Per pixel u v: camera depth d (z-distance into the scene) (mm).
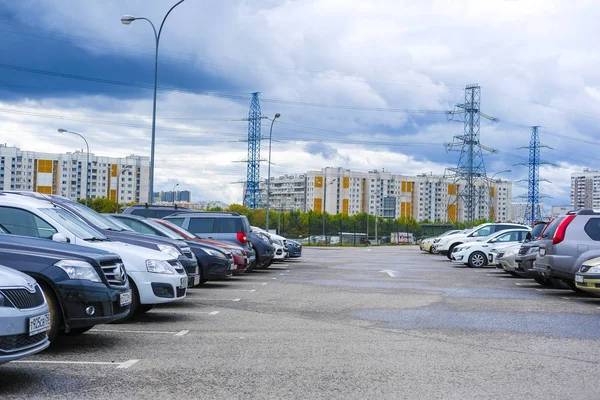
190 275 11953
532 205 77625
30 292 5844
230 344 8070
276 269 23141
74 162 97562
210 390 5762
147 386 5883
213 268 15180
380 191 136000
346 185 102125
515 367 6988
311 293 14539
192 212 20547
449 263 28547
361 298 13625
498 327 9883
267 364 6902
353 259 32094
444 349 7977
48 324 6074
